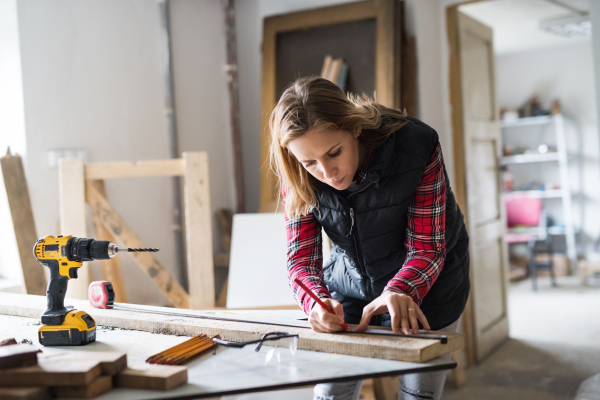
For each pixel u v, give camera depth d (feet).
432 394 4.46
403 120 4.25
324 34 10.55
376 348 3.50
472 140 10.98
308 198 4.27
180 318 4.42
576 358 10.93
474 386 9.70
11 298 5.33
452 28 10.41
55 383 2.97
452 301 4.73
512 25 16.84
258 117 11.69
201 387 3.12
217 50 11.59
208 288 8.20
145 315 4.54
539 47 20.04
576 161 20.21
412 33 10.03
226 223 11.21
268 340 3.82
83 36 8.98
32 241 7.91
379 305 3.79
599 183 19.85
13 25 8.08
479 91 11.49
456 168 10.55
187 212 8.16
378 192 4.13
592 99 19.83
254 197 11.87
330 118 3.61
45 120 8.41
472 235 10.71
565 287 17.43
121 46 9.60
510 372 10.34
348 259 4.68
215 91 11.53
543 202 20.99
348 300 4.95
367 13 9.93
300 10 10.90
